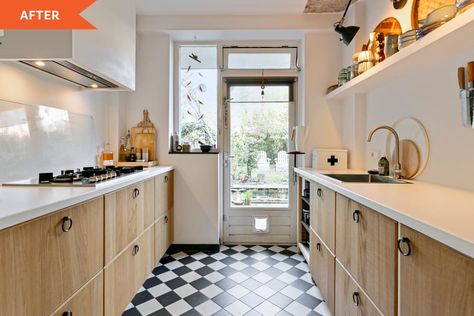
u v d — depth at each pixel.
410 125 1.74
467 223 0.73
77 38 1.29
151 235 2.12
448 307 0.68
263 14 2.68
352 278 1.29
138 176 1.82
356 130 2.43
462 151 1.35
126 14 1.88
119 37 1.76
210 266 2.40
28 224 0.89
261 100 3.01
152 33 2.79
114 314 1.49
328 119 2.81
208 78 3.03
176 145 2.94
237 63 3.02
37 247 0.93
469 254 0.60
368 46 2.21
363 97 2.42
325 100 2.80
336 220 1.51
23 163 1.56
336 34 2.78
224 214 3.04
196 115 3.04
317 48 2.79
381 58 1.88
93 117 2.33
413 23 1.73
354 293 1.25
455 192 1.24
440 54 1.37
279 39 2.96
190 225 2.83
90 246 1.26
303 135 2.70
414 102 1.71
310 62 2.80
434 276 0.73
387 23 2.04
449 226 0.71
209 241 2.83
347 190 1.31
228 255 2.67
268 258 2.59
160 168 2.42
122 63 1.82
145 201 1.99
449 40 1.17
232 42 2.99
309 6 2.54
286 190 3.03
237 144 3.03
